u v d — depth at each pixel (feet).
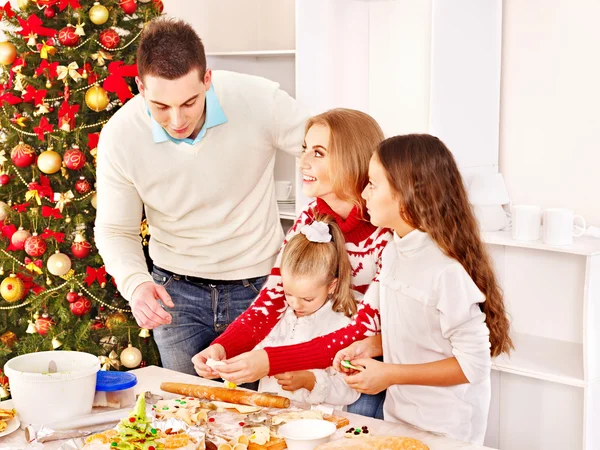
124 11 9.56
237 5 11.96
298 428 4.96
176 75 6.36
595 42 8.91
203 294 8.01
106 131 7.59
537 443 9.42
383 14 10.27
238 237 7.88
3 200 9.82
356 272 6.66
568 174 9.27
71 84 9.52
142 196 7.65
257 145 7.64
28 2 9.37
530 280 9.64
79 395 5.32
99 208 7.75
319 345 6.10
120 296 9.90
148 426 4.66
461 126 9.18
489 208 9.23
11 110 9.66
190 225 7.76
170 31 6.44
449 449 4.79
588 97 9.02
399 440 4.65
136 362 9.71
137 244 7.80
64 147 9.50
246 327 6.69
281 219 11.23
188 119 6.75
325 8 9.80
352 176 6.47
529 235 8.67
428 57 9.95
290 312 6.84
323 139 6.56
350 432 4.98
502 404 9.68
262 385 6.70
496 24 9.52
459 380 5.47
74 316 9.71
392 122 10.39
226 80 7.70
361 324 6.22
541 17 9.32
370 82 10.52
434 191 5.61
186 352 8.11
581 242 8.61
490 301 5.76
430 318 5.71
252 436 4.80
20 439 5.01
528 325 9.73
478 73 9.34
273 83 7.92
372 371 5.45
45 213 9.39
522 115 9.59
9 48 9.32
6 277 10.03
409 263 5.81
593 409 8.41
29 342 9.72
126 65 9.54
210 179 7.54
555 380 8.39
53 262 9.34
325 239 6.48
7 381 9.90
